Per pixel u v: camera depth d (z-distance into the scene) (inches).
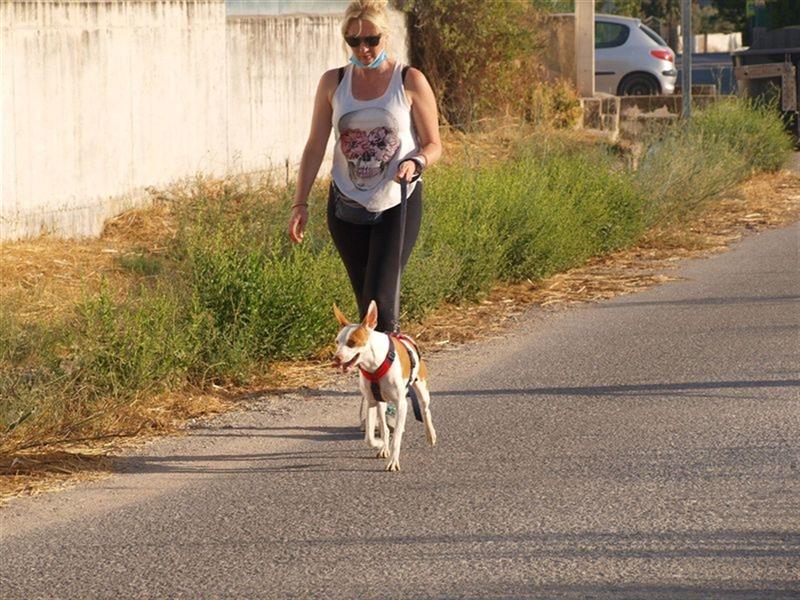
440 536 283.3
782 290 581.9
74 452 356.8
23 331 435.5
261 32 809.5
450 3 1085.1
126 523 298.8
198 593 254.4
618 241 705.0
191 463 347.3
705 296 576.1
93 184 644.1
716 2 3673.7
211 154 756.0
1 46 571.8
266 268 474.6
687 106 1015.0
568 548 273.4
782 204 874.8
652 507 299.0
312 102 884.0
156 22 693.3
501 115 1104.2
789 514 291.1
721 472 325.1
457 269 550.9
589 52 1216.2
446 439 364.5
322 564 268.2
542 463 338.0
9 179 583.8
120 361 407.8
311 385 433.7
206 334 439.2
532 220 618.8
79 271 555.5
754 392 405.7
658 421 375.9
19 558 276.7
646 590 248.4
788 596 243.9
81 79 631.2
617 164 876.6
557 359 463.5
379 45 345.1
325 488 322.3
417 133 352.5
